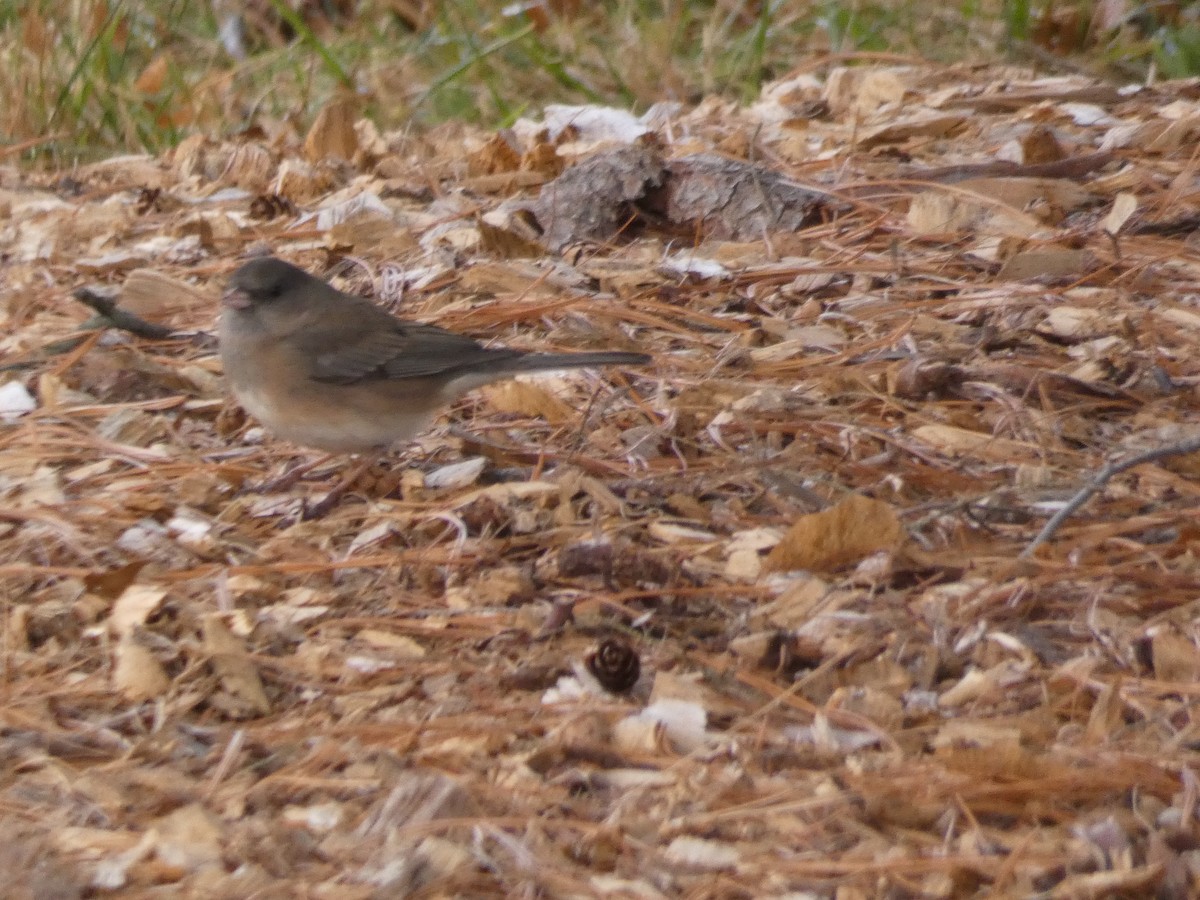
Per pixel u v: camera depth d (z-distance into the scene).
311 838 6.52
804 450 9.84
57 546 8.86
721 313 11.95
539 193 14.23
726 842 6.48
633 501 9.29
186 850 6.38
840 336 11.41
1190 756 6.89
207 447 10.39
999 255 12.59
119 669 7.64
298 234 13.74
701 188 13.48
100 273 13.20
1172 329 11.46
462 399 10.96
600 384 10.83
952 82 17.58
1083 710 7.36
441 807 6.61
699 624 8.09
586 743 7.05
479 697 7.52
